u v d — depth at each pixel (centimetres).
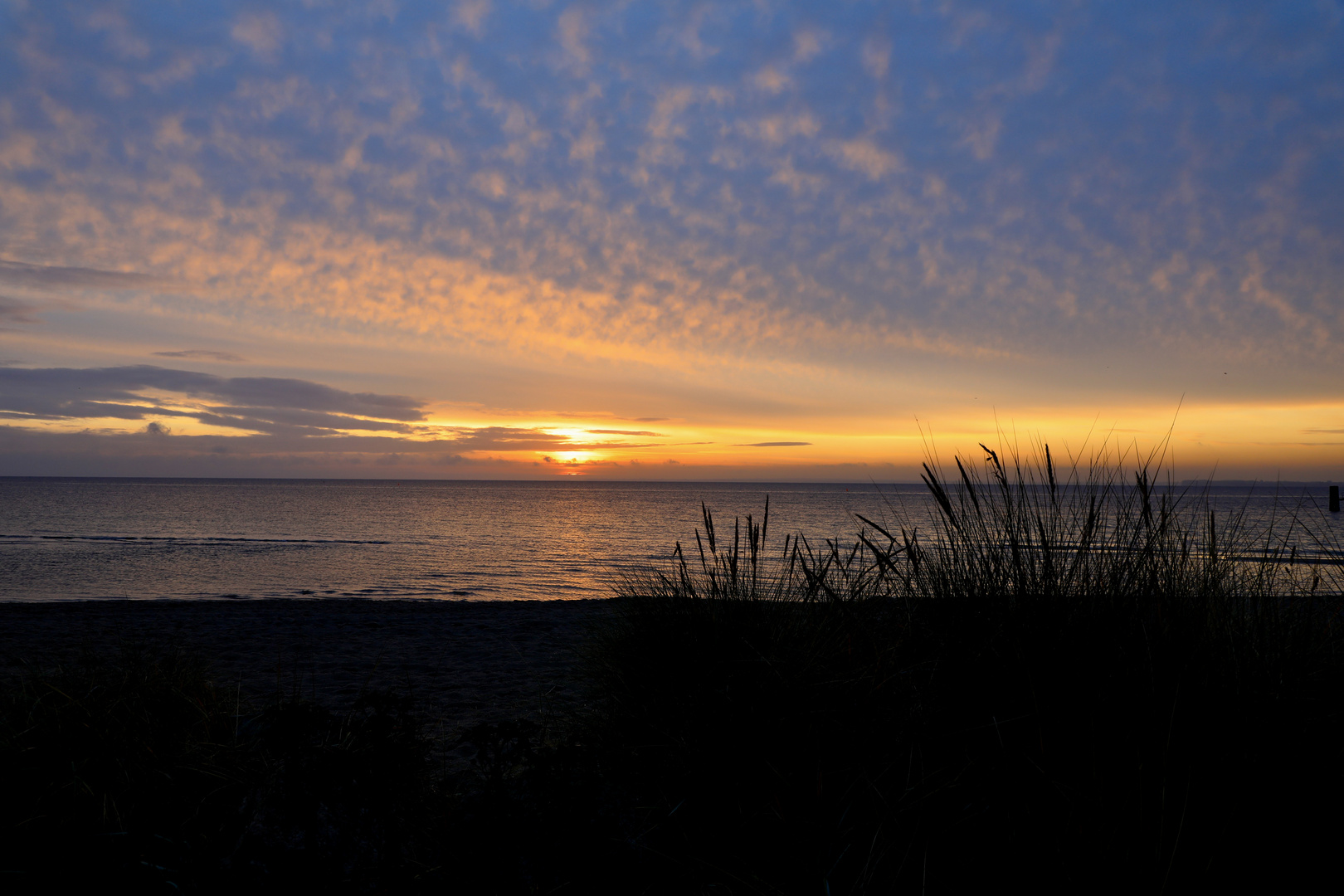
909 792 190
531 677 544
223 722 273
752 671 254
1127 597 214
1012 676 198
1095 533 234
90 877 179
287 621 928
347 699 457
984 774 187
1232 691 181
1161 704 179
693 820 210
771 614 306
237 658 639
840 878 179
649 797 225
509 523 4862
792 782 208
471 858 188
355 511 6425
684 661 290
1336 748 171
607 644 358
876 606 273
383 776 205
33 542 2961
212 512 5872
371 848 197
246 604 1173
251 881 180
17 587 1698
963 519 257
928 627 242
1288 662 190
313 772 200
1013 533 244
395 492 15188
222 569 2128
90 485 19875
